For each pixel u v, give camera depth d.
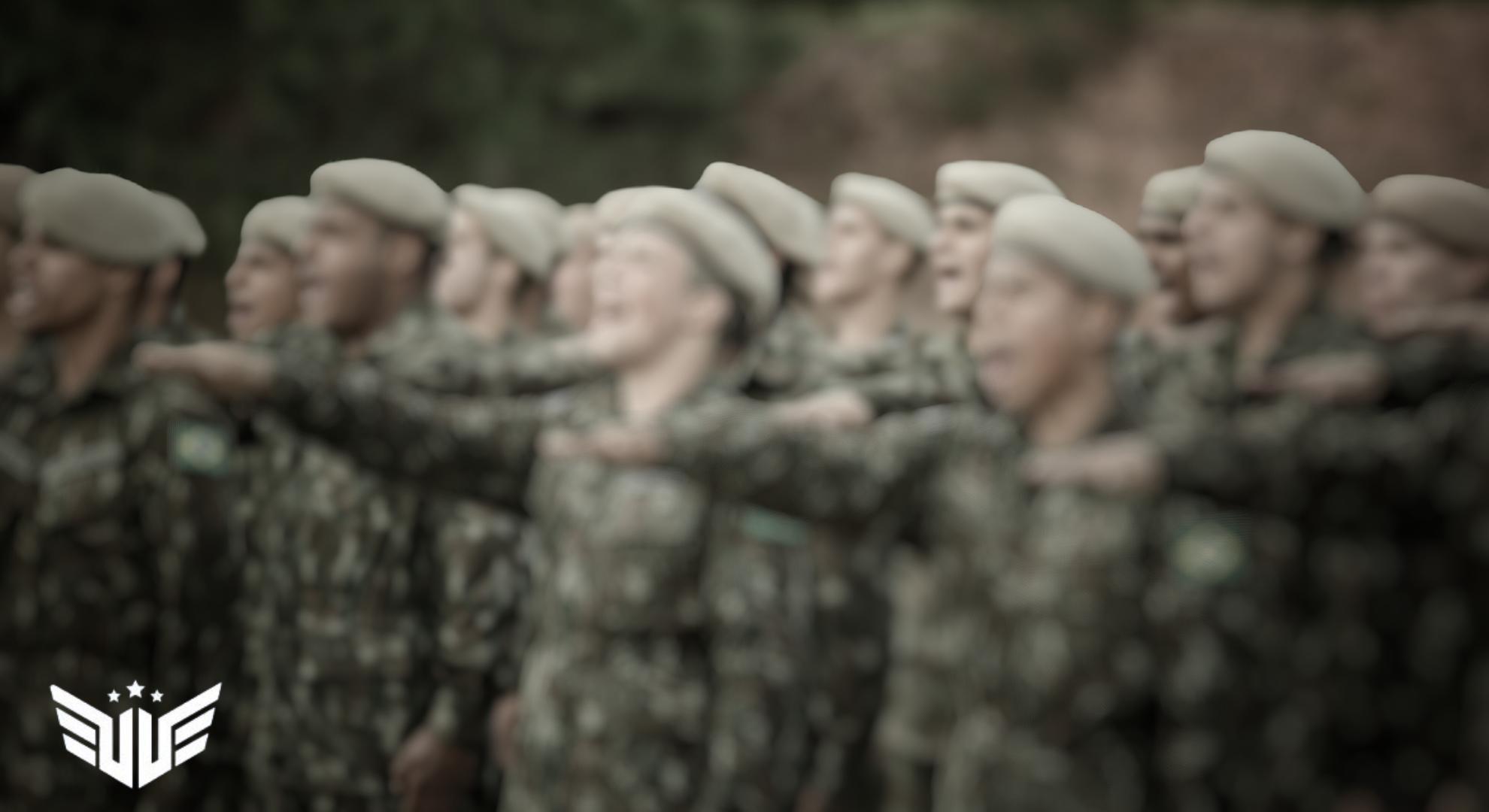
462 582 6.92
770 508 4.84
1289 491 4.44
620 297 5.45
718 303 5.48
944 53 38.88
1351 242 6.00
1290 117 37.66
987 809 4.54
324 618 7.04
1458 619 4.64
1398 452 4.56
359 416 5.48
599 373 7.72
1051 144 37.66
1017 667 4.55
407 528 7.04
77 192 6.05
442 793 6.95
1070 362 4.70
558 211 9.52
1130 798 4.41
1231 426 4.84
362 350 7.45
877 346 7.93
